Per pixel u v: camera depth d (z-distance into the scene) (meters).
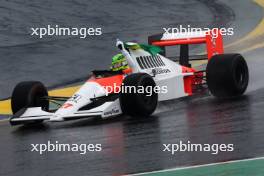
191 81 45.00
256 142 29.86
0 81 54.91
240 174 24.95
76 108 36.44
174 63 43.59
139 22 72.00
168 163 27.33
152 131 34.00
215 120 35.69
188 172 25.69
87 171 26.86
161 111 40.00
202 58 46.53
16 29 66.88
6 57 60.44
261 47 62.66
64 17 70.88
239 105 39.69
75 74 56.91
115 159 28.56
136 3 77.75
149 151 29.61
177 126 34.88
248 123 34.09
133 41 66.00
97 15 72.50
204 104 41.19
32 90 39.44
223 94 42.53
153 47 41.81
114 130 35.06
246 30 70.44
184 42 45.97
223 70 41.91
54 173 26.95
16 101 39.16
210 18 75.44
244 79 43.25
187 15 75.94
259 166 25.88
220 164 26.64
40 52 62.03
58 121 36.12
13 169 28.25
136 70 39.47
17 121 37.53
